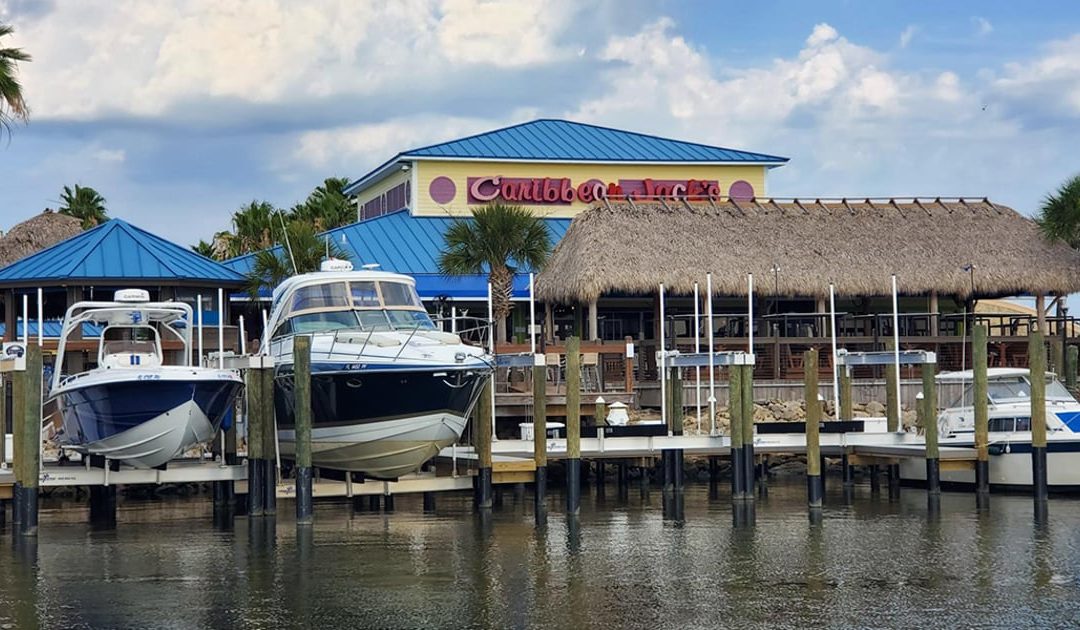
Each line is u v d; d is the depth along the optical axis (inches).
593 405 1537.9
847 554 1050.7
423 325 1283.2
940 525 1182.9
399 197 2434.8
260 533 1151.6
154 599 906.1
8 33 1387.8
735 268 1831.9
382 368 1170.0
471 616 861.8
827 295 1839.3
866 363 1390.3
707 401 1721.2
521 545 1092.5
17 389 1095.0
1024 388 1434.5
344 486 1197.7
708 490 1456.7
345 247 2113.7
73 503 1395.2
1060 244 1946.4
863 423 1386.6
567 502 1240.2
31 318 1925.4
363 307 1270.9
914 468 1456.7
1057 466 1355.8
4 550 1075.9
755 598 905.5
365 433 1205.7
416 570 992.9
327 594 918.4
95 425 1172.5
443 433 1206.3
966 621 846.5
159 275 1781.5
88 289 1787.6
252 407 1179.3
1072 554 1040.2
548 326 1898.4
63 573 987.3
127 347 1283.2
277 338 1283.2
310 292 1274.6
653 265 1804.9
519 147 2378.2
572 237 1913.1
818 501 1275.8
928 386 1326.3
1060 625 836.0
